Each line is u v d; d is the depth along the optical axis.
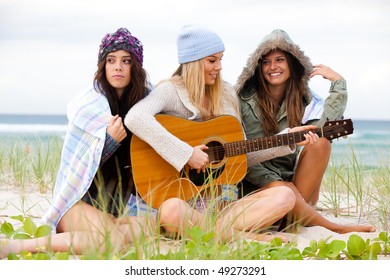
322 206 10.98
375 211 10.41
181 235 7.88
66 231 8.12
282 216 8.39
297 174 9.28
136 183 8.39
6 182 12.18
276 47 9.07
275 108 9.36
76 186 8.16
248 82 9.38
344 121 8.87
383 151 12.92
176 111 8.74
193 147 8.41
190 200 8.54
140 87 8.62
